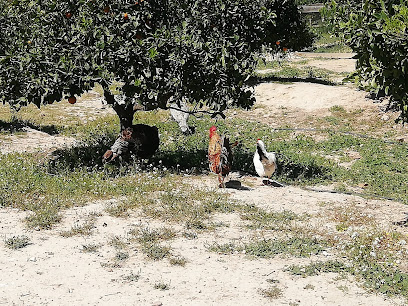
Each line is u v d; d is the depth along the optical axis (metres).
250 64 12.09
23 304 6.59
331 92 22.80
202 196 10.75
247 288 7.20
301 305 6.78
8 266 7.61
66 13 11.48
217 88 11.42
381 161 15.13
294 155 15.53
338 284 7.39
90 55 11.04
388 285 7.35
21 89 11.64
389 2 7.68
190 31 11.39
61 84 11.02
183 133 18.59
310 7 45.09
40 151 15.02
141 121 20.28
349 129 19.33
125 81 11.16
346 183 13.31
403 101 8.27
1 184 10.86
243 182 12.34
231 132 19.06
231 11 11.38
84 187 11.02
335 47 39.34
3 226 9.03
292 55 35.91
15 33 12.17
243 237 8.95
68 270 7.56
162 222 9.45
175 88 11.36
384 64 7.82
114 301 6.74
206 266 7.83
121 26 11.13
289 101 22.77
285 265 7.95
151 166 12.97
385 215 10.45
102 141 15.85
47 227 9.05
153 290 7.07
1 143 15.84
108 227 9.16
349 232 9.20
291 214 10.12
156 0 11.59
